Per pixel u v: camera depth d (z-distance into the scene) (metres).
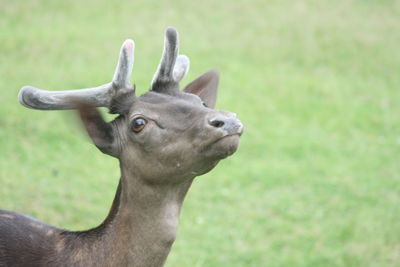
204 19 41.50
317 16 43.28
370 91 33.31
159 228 9.84
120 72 10.08
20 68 31.44
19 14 39.44
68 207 19.66
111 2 42.94
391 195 22.70
